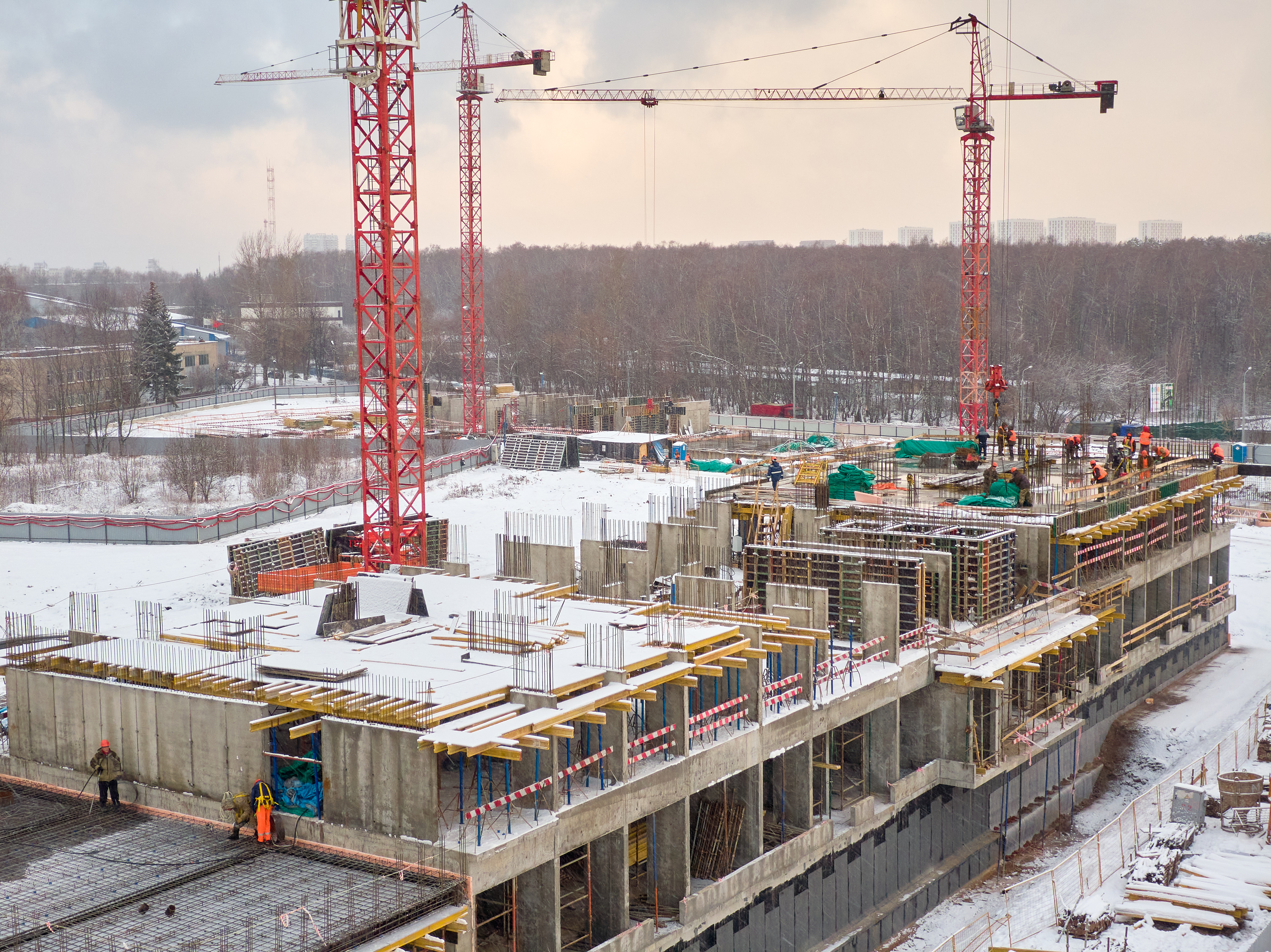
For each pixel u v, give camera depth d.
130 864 26.78
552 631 34.41
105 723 31.28
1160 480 61.78
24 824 29.19
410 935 23.69
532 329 191.75
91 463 100.25
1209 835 38.59
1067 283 184.38
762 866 33.25
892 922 37.69
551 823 27.42
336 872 26.22
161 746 30.41
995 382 88.75
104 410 126.06
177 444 95.69
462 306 129.62
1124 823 44.19
